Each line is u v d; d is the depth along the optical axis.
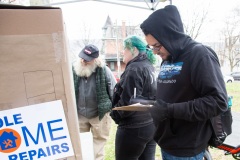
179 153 1.30
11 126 0.78
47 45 0.79
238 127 2.48
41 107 0.80
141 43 1.89
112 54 24.22
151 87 1.87
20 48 0.77
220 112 1.16
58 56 0.81
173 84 1.28
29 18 0.77
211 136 1.33
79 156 0.84
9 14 0.75
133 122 1.87
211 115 1.15
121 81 1.92
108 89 2.66
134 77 1.81
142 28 1.36
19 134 0.78
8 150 0.78
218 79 1.18
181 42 1.27
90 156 2.80
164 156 1.41
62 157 0.82
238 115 3.44
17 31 0.76
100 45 25.34
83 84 2.70
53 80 0.81
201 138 1.28
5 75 0.76
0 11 0.74
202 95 1.21
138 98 1.71
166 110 1.20
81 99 2.72
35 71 0.79
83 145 3.12
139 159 2.19
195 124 1.26
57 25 0.80
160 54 1.36
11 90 0.77
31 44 0.78
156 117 1.23
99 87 2.63
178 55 1.27
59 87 0.81
